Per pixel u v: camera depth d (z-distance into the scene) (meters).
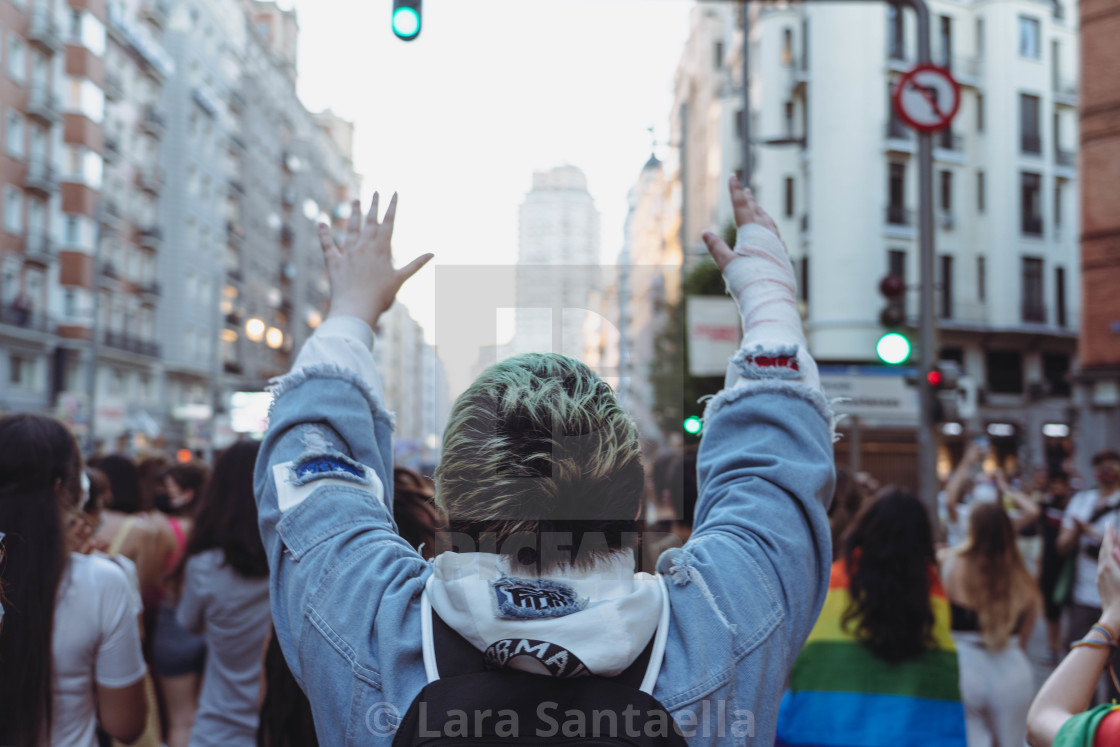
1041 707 1.98
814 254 29.45
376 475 1.53
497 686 1.22
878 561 3.52
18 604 2.43
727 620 1.30
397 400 95.94
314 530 1.43
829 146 29.45
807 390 1.51
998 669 4.52
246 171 60.00
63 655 2.57
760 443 1.47
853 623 3.53
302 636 1.36
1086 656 1.99
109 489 4.83
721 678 1.26
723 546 1.37
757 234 1.67
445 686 1.23
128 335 46.56
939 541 9.01
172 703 4.22
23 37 37.31
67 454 2.66
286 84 67.44
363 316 1.68
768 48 31.89
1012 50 32.31
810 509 1.42
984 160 32.47
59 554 2.53
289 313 66.19
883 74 29.88
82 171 40.09
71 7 40.09
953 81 9.01
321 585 1.38
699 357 8.18
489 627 1.24
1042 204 32.69
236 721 3.51
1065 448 32.12
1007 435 31.91
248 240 60.12
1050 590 8.80
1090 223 24.12
